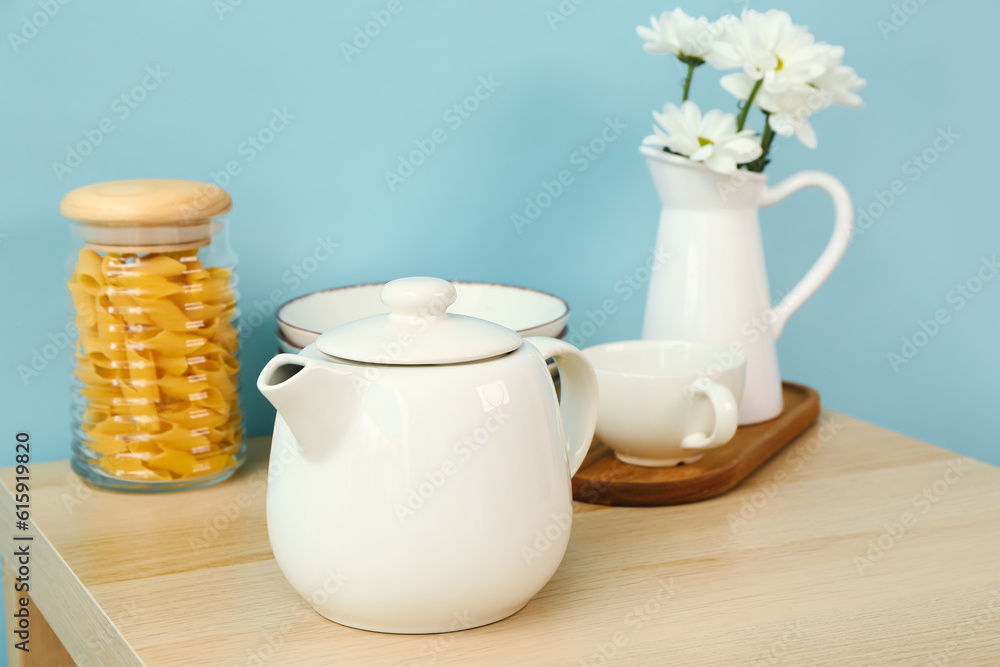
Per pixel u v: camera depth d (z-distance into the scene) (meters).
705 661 0.45
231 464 0.68
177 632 0.47
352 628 0.48
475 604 0.46
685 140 0.74
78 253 0.63
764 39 0.74
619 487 0.65
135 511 0.63
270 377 0.46
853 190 1.07
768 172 1.02
